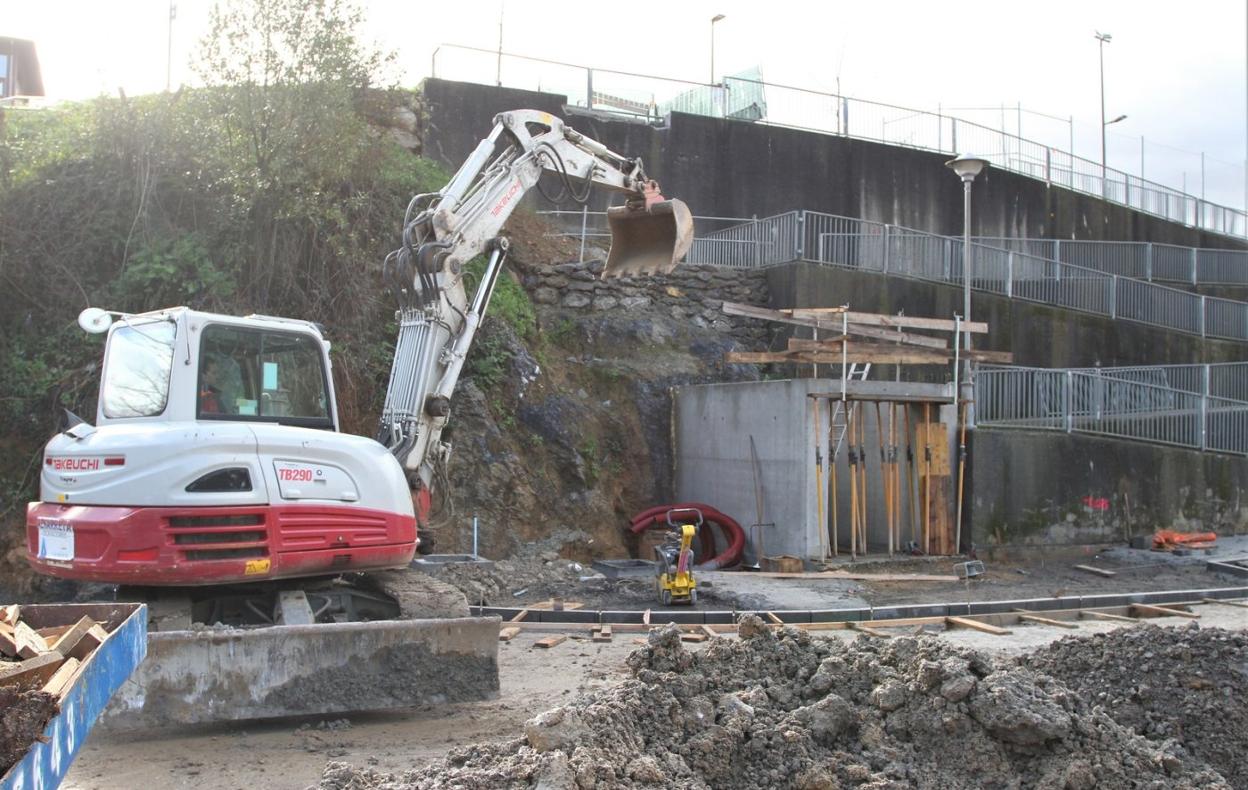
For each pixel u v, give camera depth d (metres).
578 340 18.69
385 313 16.11
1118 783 5.42
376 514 8.25
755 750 5.57
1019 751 5.59
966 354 16.69
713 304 19.88
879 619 11.69
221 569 7.41
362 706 7.22
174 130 15.50
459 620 7.58
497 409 16.34
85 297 14.66
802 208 24.69
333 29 15.97
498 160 11.07
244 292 15.18
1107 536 17.88
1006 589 14.06
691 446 17.84
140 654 4.95
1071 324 22.80
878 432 16.30
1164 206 32.69
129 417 8.01
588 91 23.80
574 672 9.12
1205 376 21.14
